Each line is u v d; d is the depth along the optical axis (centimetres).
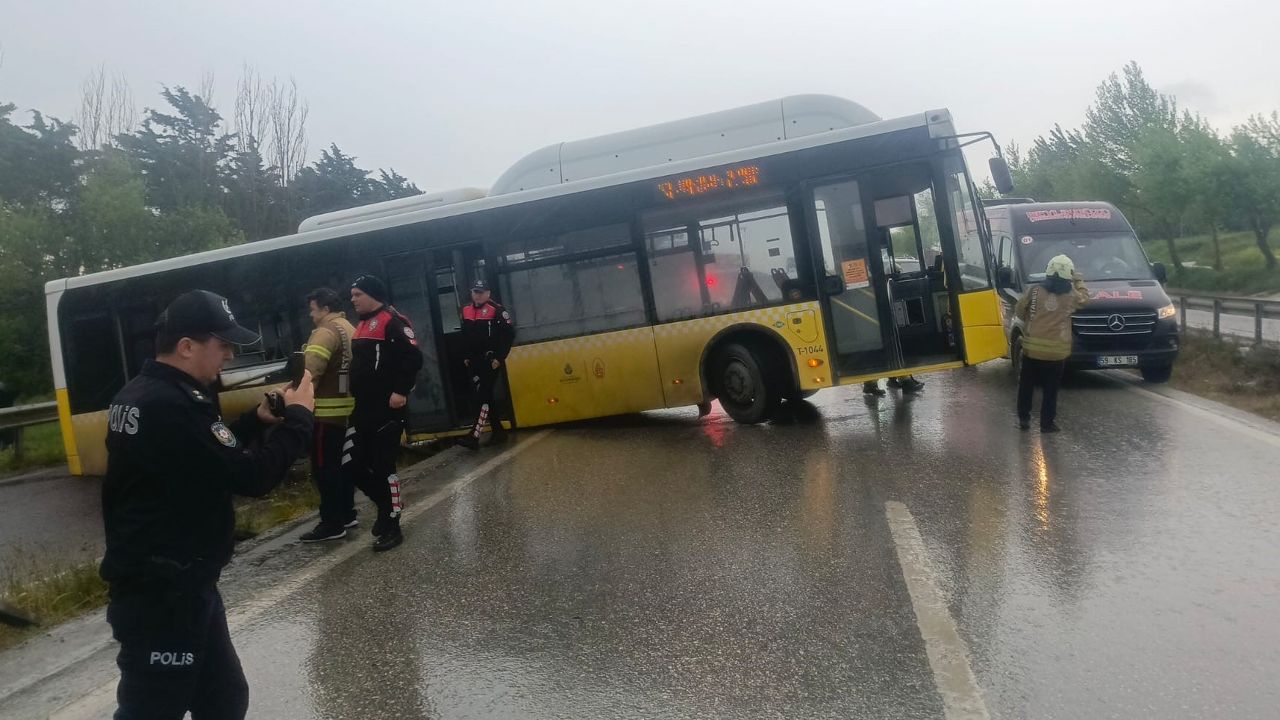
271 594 593
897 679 396
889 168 1018
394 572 614
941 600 481
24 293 2506
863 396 1234
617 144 1160
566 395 1112
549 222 1104
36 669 510
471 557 632
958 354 1007
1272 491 645
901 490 711
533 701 405
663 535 642
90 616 603
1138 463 750
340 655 479
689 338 1068
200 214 2961
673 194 1069
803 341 1037
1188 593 472
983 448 845
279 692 440
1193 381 1198
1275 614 440
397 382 663
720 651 439
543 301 1113
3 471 1550
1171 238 4328
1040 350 889
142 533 287
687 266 1068
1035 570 518
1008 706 367
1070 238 1367
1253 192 3791
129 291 1220
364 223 1151
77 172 3888
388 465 671
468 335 1059
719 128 1124
